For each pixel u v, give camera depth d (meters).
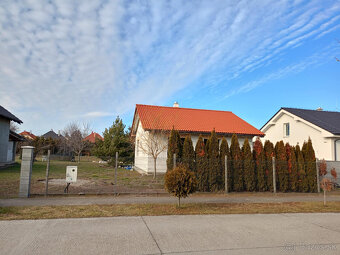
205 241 4.65
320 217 6.84
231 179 11.09
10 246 4.16
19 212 6.42
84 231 5.04
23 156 8.66
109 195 9.29
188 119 18.83
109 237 4.72
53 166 20.67
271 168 11.58
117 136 22.36
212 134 11.43
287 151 12.22
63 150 37.12
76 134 34.12
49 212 6.49
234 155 11.44
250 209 7.64
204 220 6.17
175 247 4.30
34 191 9.48
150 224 5.67
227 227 5.62
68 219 5.90
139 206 7.54
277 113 21.27
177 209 7.28
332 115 20.50
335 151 16.34
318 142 17.42
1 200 8.04
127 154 22.50
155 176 13.34
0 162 17.98
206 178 10.77
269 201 9.27
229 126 18.52
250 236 5.02
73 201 8.09
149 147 14.72
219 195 10.27
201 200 9.02
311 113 20.30
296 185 11.73
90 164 23.39
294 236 5.09
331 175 13.59
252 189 11.31
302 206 8.38
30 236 4.67
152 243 4.46
